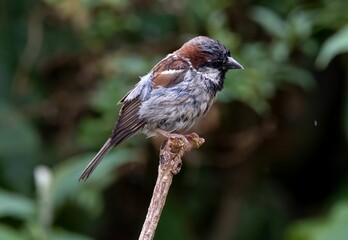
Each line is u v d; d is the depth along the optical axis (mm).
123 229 12180
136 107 8484
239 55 11023
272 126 11922
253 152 12008
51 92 11773
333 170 12930
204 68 8586
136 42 11656
